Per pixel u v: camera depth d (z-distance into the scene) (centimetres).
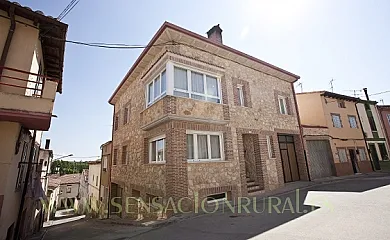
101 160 1923
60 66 847
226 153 897
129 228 660
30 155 789
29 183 817
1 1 523
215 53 995
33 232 1222
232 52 1019
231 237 443
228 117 933
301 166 1297
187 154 796
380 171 1780
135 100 1217
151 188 872
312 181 1241
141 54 1005
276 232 445
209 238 450
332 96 1747
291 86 1410
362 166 1698
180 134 774
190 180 761
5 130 516
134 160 1130
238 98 1080
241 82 1084
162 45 873
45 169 1745
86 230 838
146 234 534
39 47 679
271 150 1138
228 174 875
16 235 663
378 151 1902
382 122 2052
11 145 516
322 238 388
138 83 1191
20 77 554
